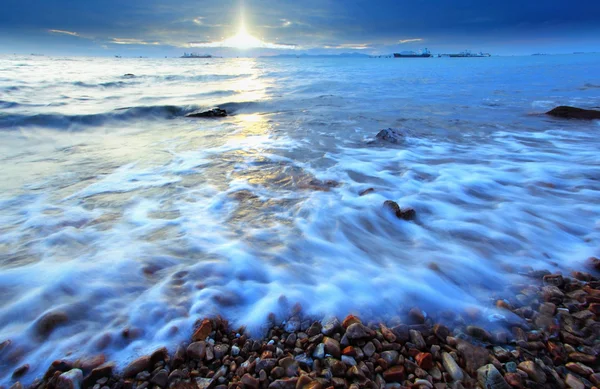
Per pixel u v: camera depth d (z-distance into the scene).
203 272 3.12
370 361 2.20
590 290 2.84
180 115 13.73
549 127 9.97
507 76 35.19
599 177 5.62
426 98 18.27
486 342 2.35
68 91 19.31
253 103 16.47
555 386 2.00
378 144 8.19
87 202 4.71
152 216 4.29
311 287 2.95
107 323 2.52
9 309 2.61
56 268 3.11
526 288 2.91
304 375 2.06
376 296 2.83
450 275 3.12
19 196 4.88
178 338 2.39
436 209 4.58
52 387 2.01
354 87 25.77
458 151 7.51
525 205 4.64
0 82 19.77
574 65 58.03
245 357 2.27
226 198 4.87
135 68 50.09
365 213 4.37
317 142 8.49
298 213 4.38
